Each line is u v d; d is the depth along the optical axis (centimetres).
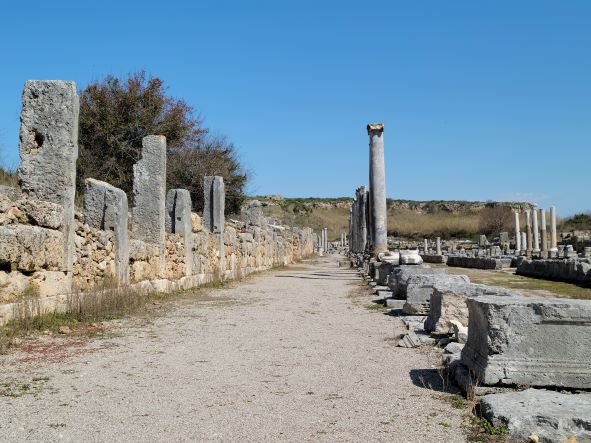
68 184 1177
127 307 1313
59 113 1188
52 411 587
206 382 721
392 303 1525
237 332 1115
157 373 764
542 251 4131
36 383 692
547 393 599
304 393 674
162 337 1039
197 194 3384
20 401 616
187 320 1261
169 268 1817
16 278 1009
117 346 939
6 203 1011
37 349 881
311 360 859
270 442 512
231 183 3959
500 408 551
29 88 1197
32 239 1034
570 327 640
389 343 1005
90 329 1078
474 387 638
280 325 1213
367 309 1503
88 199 1448
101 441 507
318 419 577
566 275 2184
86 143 2902
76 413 583
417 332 1091
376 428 550
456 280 1196
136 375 750
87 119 2891
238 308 1504
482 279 2250
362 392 678
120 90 3008
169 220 1984
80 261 1244
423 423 563
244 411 602
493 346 646
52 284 1101
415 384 714
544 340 643
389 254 2389
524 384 636
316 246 8219
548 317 639
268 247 3662
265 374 768
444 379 729
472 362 684
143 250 1609
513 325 645
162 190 1752
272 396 660
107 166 2836
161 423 559
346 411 603
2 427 533
